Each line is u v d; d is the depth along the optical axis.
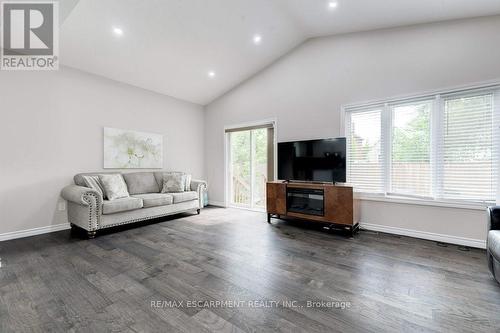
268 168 4.59
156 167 4.79
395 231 3.25
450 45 2.85
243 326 1.42
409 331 1.38
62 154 3.54
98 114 3.95
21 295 1.75
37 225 3.30
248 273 2.11
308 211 3.50
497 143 2.63
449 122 2.89
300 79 4.09
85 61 3.55
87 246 2.80
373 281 1.96
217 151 5.55
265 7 3.04
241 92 5.01
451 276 2.04
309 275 2.07
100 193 3.24
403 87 3.15
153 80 4.37
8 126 3.07
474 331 1.38
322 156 3.57
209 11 3.00
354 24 3.30
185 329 1.40
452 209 2.85
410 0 2.57
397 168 3.27
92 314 1.53
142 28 3.06
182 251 2.64
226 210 5.04
